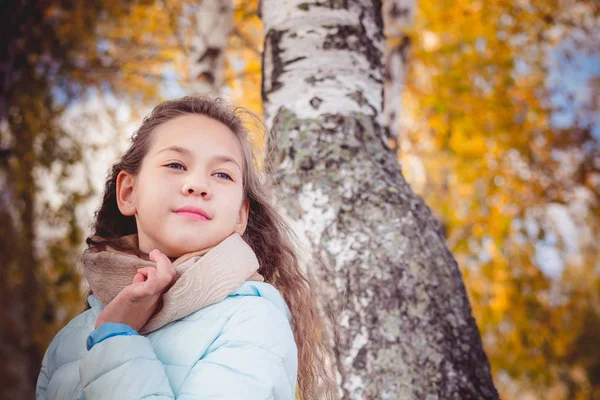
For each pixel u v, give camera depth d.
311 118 1.84
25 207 5.89
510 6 6.59
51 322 6.14
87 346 1.17
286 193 1.75
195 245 1.28
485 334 6.31
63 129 6.04
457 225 6.34
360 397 1.54
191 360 1.17
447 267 1.68
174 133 1.36
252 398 1.10
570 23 6.76
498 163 6.49
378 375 1.54
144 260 1.31
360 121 1.85
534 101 6.74
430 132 6.66
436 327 1.59
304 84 1.89
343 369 1.57
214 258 1.24
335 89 1.88
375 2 2.07
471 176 6.40
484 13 6.56
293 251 1.63
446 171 6.63
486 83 6.69
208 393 1.10
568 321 6.52
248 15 5.21
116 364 1.11
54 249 5.81
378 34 2.04
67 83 6.14
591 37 6.75
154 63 6.48
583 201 6.63
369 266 1.62
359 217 1.67
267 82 1.99
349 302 1.61
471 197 6.49
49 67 6.06
